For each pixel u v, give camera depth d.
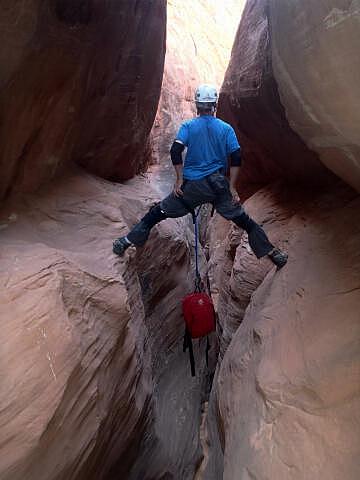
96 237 4.00
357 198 3.76
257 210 5.70
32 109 3.64
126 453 3.93
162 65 6.53
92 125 5.02
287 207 5.25
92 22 4.05
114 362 3.33
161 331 6.39
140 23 5.21
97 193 4.73
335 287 2.69
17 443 1.95
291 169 5.20
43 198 4.07
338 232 3.39
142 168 7.87
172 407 6.06
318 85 2.03
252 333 3.38
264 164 6.27
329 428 1.82
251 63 5.11
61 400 2.24
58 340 2.41
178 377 6.57
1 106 3.26
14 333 2.22
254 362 2.96
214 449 4.15
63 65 3.77
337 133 2.17
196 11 13.96
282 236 4.60
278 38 2.45
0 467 1.87
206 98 3.41
